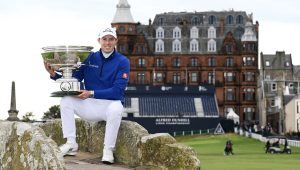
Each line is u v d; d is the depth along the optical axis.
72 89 16.22
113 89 16.50
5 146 13.41
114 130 16.50
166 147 15.68
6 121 13.80
